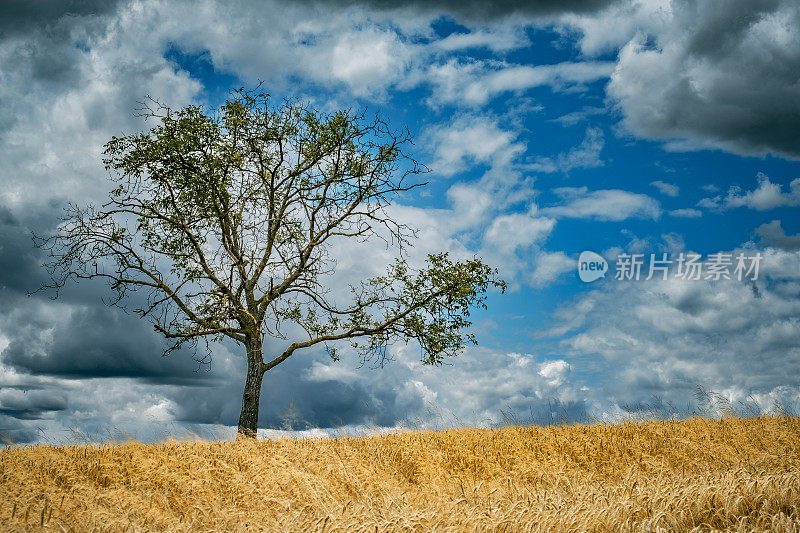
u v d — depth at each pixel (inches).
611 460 467.2
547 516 253.8
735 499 271.0
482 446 516.7
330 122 698.2
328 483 368.5
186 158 666.8
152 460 406.3
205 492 340.5
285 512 299.1
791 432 568.7
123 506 290.2
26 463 376.5
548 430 594.6
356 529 244.2
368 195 717.9
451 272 688.4
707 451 489.4
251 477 380.8
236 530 263.9
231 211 705.0
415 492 365.1
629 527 244.4
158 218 692.7
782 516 239.6
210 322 673.0
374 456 470.6
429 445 520.4
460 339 693.9
